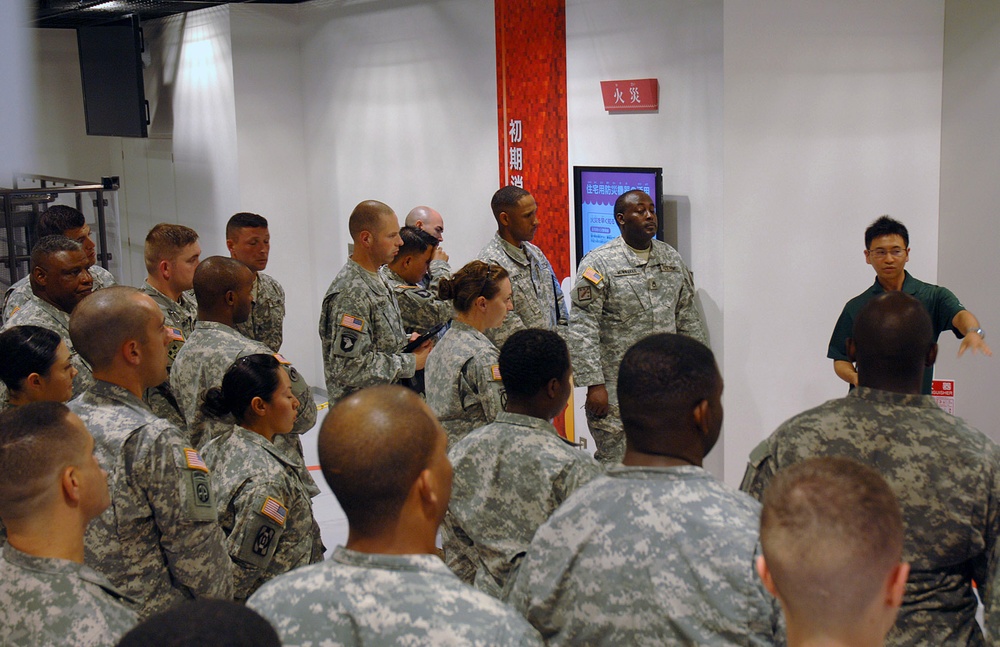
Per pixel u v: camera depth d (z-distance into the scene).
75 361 3.85
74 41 10.54
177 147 9.10
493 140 6.21
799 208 4.73
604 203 5.15
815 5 4.60
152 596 2.46
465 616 1.42
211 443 3.07
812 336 4.84
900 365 2.05
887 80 4.75
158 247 4.08
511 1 5.88
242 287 3.45
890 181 4.83
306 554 3.00
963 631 2.02
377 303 4.32
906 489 1.99
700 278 4.80
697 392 1.73
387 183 7.29
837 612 1.23
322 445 1.51
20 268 6.59
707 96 4.62
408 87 6.92
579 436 5.73
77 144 10.69
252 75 7.94
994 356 4.84
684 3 4.68
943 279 4.94
